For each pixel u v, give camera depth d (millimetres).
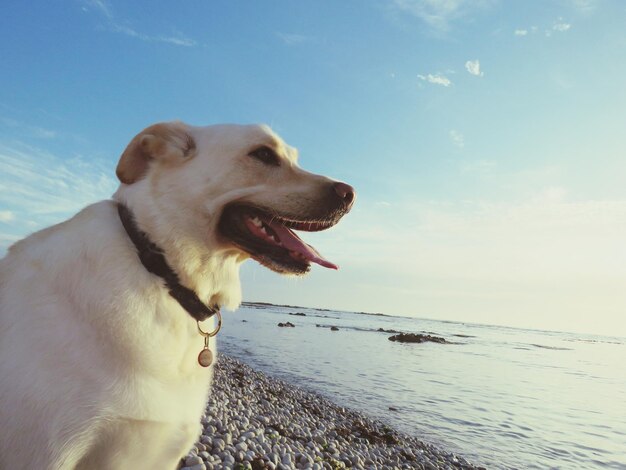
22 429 370
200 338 478
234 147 531
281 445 1217
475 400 2984
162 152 493
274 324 9984
